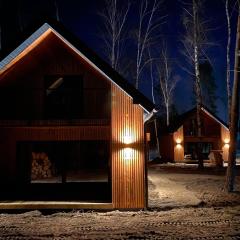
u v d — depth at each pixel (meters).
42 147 20.72
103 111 11.78
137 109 10.73
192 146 35.25
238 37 14.41
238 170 23.12
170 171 23.58
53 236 7.60
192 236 7.46
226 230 7.97
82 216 9.84
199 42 25.19
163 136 36.97
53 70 11.92
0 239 7.41
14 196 12.43
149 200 11.98
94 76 11.91
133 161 10.66
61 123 11.00
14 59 10.70
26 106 11.92
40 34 10.45
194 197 12.52
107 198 11.85
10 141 12.60
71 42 10.27
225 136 33.47
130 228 8.27
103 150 22.77
